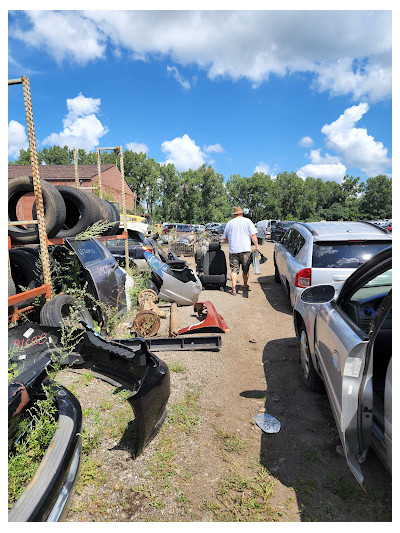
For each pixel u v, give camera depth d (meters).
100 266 5.16
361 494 2.20
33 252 4.68
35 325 3.49
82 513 2.08
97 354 3.64
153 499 2.20
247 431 2.91
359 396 1.98
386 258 2.38
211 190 93.75
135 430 2.87
